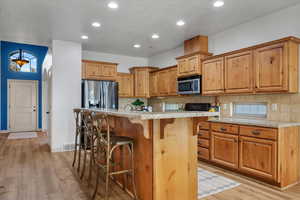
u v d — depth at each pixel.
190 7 3.13
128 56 6.55
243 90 3.36
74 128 4.80
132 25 3.86
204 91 4.13
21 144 5.42
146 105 6.80
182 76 4.68
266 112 3.44
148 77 6.13
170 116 1.85
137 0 2.91
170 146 2.16
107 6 3.10
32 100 8.12
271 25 3.35
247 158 3.03
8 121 7.73
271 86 2.97
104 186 2.78
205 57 4.29
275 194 2.53
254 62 3.20
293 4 3.04
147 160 2.18
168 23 3.76
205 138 3.76
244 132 3.07
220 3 3.00
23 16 3.43
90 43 5.03
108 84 5.39
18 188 2.68
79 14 3.37
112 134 2.85
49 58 5.30
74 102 4.82
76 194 2.52
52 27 3.93
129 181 2.55
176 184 2.19
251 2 2.98
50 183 2.84
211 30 4.12
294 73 2.88
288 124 2.78
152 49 5.69
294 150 2.88
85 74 5.23
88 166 3.60
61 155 4.30
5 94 7.69
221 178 3.05
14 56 7.97
